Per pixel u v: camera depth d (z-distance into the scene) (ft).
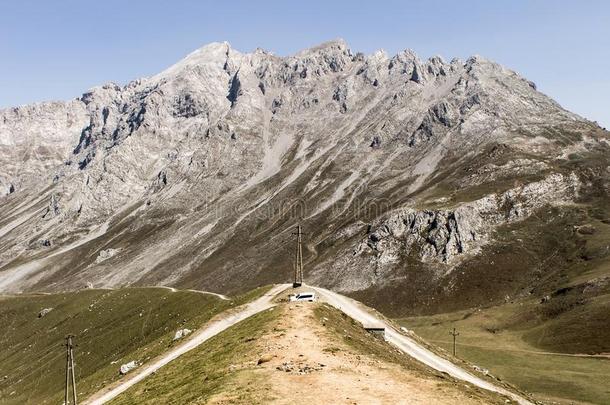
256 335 238.27
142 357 381.60
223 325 343.46
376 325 345.10
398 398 144.15
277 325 251.19
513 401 188.55
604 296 653.30
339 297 435.12
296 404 140.05
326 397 144.77
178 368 244.22
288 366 175.52
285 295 416.87
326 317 277.03
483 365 505.25
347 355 192.34
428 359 302.45
